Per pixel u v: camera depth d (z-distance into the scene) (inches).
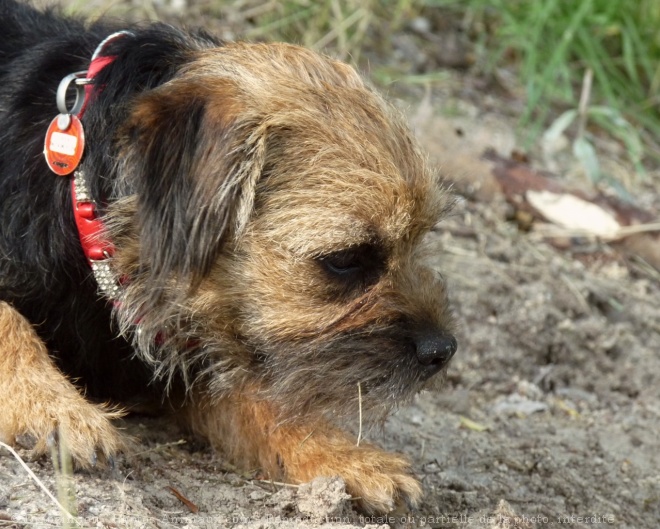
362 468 141.5
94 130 135.7
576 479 170.7
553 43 322.0
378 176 133.3
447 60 314.5
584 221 253.3
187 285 132.5
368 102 141.2
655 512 165.2
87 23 171.6
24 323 139.4
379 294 136.6
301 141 134.6
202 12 288.7
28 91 144.3
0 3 162.4
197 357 143.1
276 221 133.7
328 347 135.0
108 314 143.2
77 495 122.6
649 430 195.5
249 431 149.2
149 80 139.6
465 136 275.0
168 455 146.3
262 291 134.3
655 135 319.6
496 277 225.1
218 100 131.0
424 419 182.9
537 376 209.8
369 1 303.7
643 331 229.0
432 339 137.2
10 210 139.8
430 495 153.6
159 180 127.4
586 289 232.5
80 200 136.1
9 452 128.7
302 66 143.6
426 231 141.6
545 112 292.0
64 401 131.0
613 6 327.6
